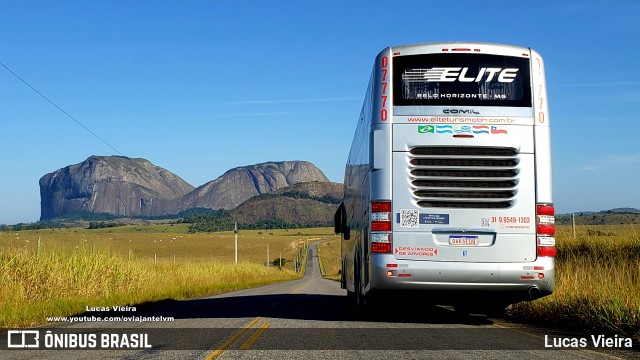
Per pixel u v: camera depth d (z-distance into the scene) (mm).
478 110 10969
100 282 20453
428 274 10727
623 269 13000
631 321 9914
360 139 14281
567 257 17250
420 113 11008
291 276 86062
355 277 15133
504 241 10789
